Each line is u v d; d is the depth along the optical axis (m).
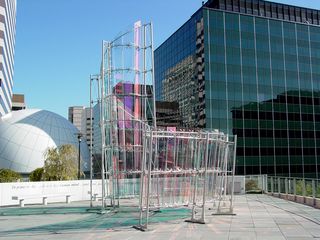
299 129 72.88
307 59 74.94
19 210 22.48
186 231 13.73
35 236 13.38
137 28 22.88
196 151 16.41
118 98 21.70
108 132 21.88
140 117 22.09
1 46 81.25
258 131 68.62
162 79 85.56
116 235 13.24
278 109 70.94
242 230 13.80
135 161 21.55
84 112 97.06
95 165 50.69
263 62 70.44
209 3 79.19
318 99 75.25
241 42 68.88
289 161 71.25
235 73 67.69
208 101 65.19
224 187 20.06
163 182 15.91
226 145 18.58
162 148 15.47
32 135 53.41
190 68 71.31
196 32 69.50
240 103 67.44
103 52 22.56
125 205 23.31
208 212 19.14
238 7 77.50
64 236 13.26
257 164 68.00
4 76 87.12
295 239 11.98
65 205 24.94
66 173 41.34
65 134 56.19
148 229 14.17
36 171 42.00
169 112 76.12
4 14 82.19
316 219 16.45
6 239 12.86
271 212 19.08
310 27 76.06
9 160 51.50
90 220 17.45
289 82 72.62
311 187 22.92
